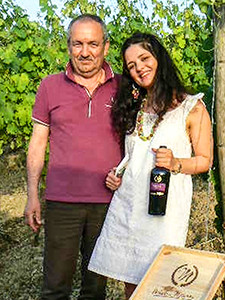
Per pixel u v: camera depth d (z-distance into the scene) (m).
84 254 3.77
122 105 3.37
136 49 3.20
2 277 6.25
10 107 6.04
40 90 3.76
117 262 3.26
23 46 6.18
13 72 6.26
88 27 3.50
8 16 6.48
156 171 3.08
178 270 2.74
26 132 6.14
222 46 3.31
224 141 3.39
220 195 3.71
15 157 11.21
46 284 3.76
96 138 3.60
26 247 7.14
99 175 3.61
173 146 3.16
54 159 3.68
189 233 6.29
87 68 3.55
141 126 3.28
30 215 3.79
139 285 2.72
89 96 3.61
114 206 3.35
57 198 3.65
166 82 3.20
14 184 10.99
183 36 6.56
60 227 3.68
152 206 3.11
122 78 3.40
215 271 2.66
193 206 7.03
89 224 3.68
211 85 3.96
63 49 6.40
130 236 3.22
